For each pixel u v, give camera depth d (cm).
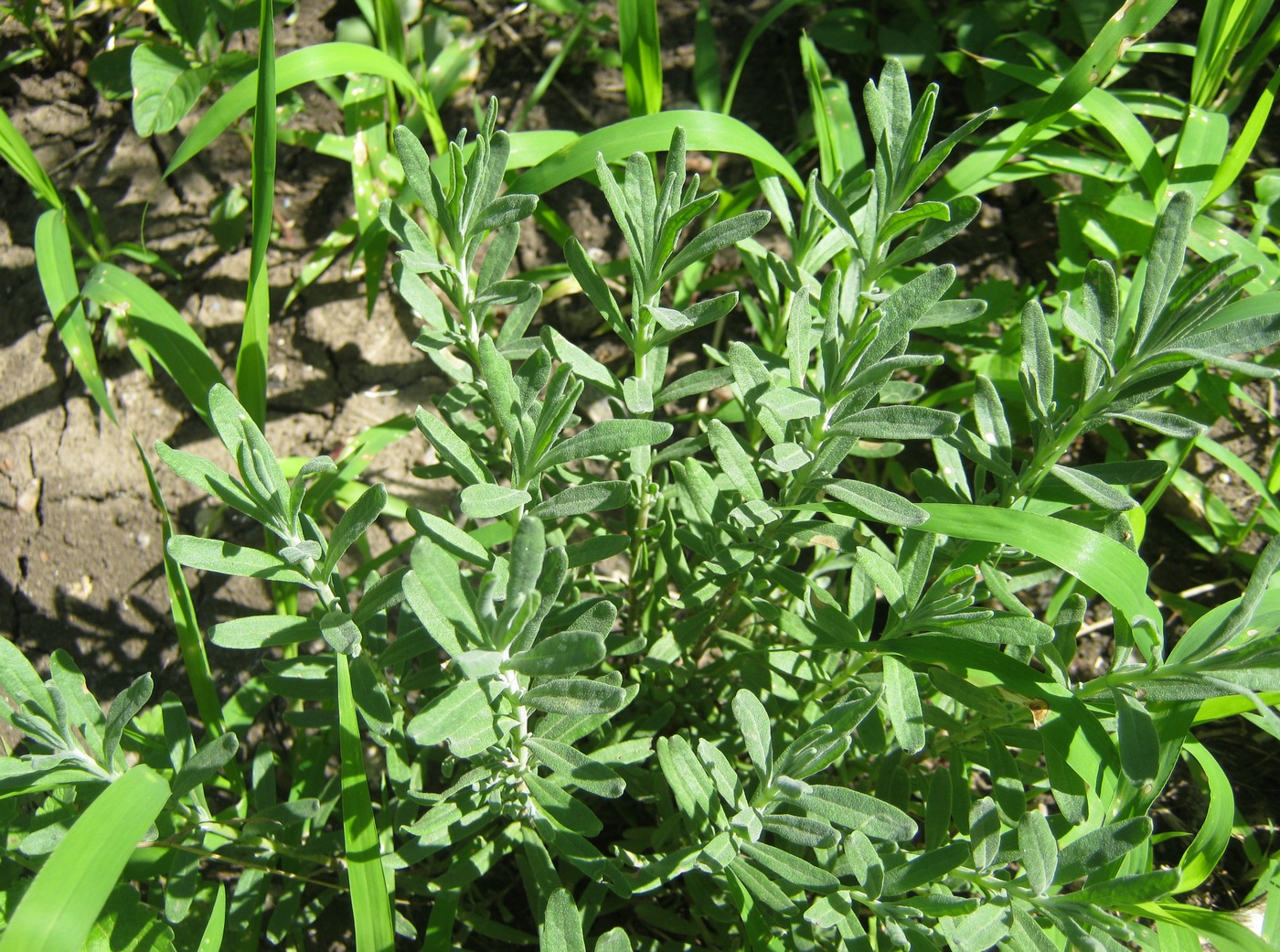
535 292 34
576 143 42
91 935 30
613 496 30
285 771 45
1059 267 52
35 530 51
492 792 33
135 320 44
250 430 28
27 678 29
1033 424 33
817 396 31
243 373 41
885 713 37
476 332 36
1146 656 30
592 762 29
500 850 36
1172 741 31
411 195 51
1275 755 46
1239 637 30
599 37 62
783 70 61
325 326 55
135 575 50
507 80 61
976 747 35
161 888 38
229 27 54
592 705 27
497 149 33
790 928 33
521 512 31
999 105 57
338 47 44
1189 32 61
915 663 37
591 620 28
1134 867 31
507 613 25
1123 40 42
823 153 50
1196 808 45
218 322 55
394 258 56
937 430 30
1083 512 37
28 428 53
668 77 61
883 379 29
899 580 31
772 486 48
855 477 52
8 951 25
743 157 59
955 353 52
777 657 38
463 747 27
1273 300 38
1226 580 49
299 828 37
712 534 36
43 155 59
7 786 29
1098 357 31
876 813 29
